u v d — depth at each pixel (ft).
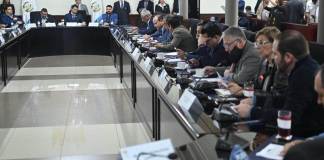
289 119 6.55
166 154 4.93
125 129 14.56
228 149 6.02
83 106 17.93
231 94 9.60
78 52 35.19
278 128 6.72
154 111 11.64
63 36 34.86
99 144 13.05
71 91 20.90
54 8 42.34
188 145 6.23
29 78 24.47
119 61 23.67
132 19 42.96
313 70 7.17
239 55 11.60
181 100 8.75
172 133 8.91
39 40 34.35
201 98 9.05
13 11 38.52
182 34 18.92
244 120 7.51
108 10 38.81
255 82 10.46
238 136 6.63
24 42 30.40
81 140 13.47
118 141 13.29
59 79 24.13
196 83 10.37
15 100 19.08
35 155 12.17
